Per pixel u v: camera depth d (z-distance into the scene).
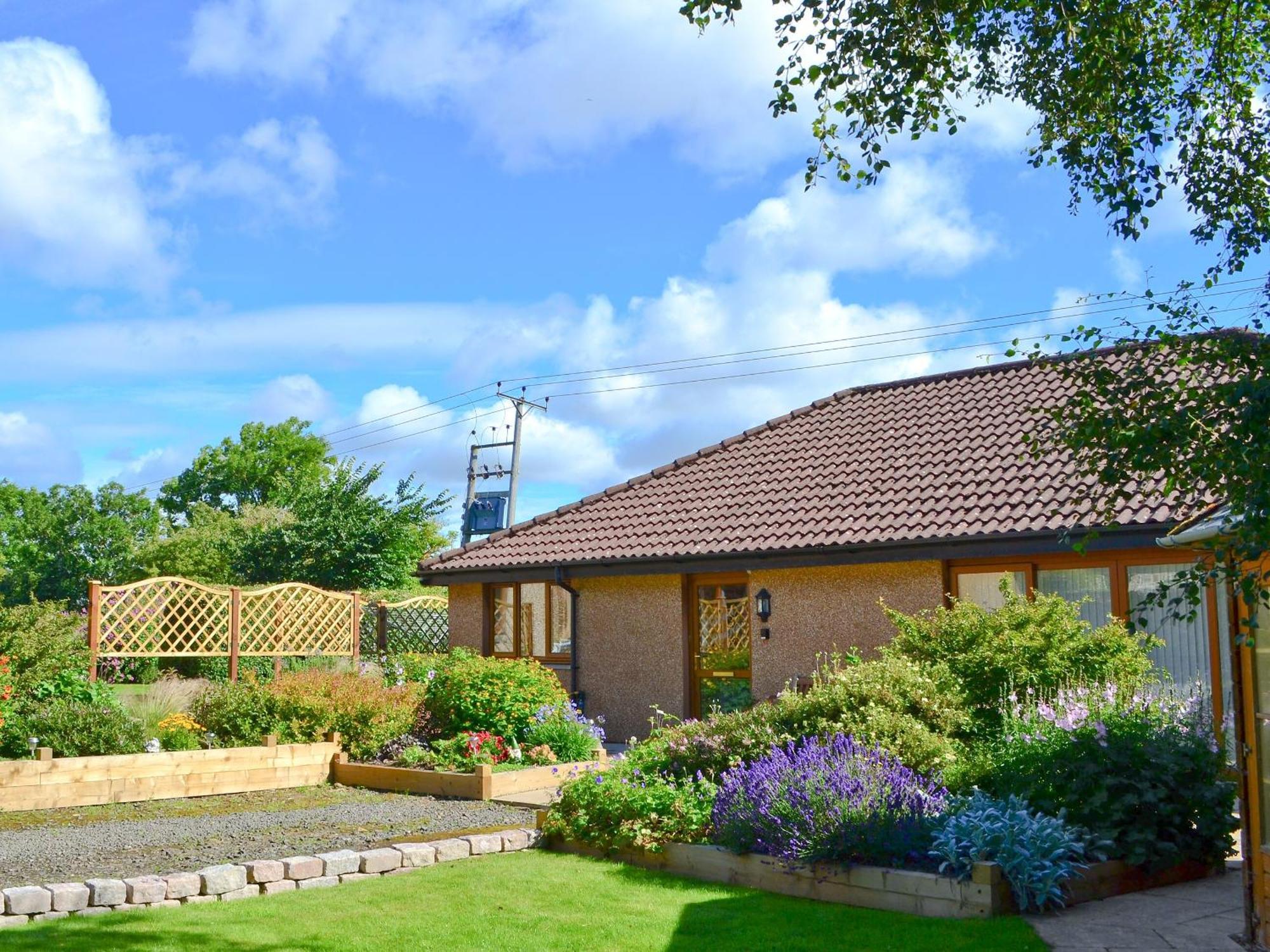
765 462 18.97
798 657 15.76
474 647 20.17
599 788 9.39
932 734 9.73
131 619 17.73
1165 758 7.98
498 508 47.00
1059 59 7.92
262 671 22.36
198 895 7.73
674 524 17.91
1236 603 6.55
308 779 13.98
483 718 14.53
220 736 14.67
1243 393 4.50
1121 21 7.50
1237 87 7.93
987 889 6.97
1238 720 6.54
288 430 62.50
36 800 12.03
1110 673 11.12
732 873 8.20
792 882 7.85
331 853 8.64
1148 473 5.31
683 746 10.41
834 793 7.94
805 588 15.78
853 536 15.00
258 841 10.04
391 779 13.43
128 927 6.92
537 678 14.98
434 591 34.22
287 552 34.44
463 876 8.42
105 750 13.27
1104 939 6.42
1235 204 7.63
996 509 14.26
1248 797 6.45
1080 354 5.63
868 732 9.52
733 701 16.69
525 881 8.22
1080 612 13.42
